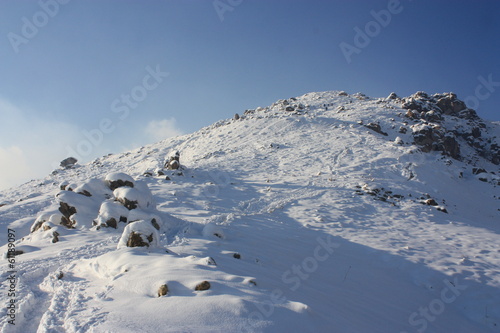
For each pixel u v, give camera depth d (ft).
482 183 97.91
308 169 89.92
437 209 65.98
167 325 11.57
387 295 29.58
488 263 39.32
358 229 50.42
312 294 22.75
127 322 11.93
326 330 13.94
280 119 147.33
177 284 15.12
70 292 16.48
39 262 23.36
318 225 50.65
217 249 28.43
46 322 13.23
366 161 94.27
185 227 37.19
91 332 11.66
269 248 34.96
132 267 18.11
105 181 45.68
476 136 163.84
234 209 57.88
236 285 15.88
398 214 60.49
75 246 28.91
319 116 150.00
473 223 60.95
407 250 42.27
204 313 12.26
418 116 152.56
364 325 20.22
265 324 11.98
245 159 103.09
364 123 134.41
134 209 36.73
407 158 97.35
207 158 111.86
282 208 59.41
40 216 38.88
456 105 186.70
